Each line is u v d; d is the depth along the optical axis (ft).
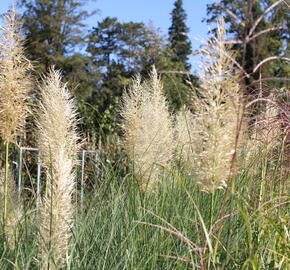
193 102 10.00
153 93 18.30
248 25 8.25
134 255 12.87
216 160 9.74
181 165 17.62
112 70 122.62
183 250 13.35
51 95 14.26
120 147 18.17
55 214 10.88
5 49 15.08
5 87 14.97
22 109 15.28
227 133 9.66
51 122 14.05
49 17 119.55
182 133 18.75
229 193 12.62
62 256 11.77
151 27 85.30
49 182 11.23
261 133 15.67
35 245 12.61
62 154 11.18
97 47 134.10
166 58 83.41
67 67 119.14
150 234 13.88
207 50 9.38
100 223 15.06
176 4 162.91
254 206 12.54
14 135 15.17
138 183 15.08
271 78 8.88
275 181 14.51
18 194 15.05
